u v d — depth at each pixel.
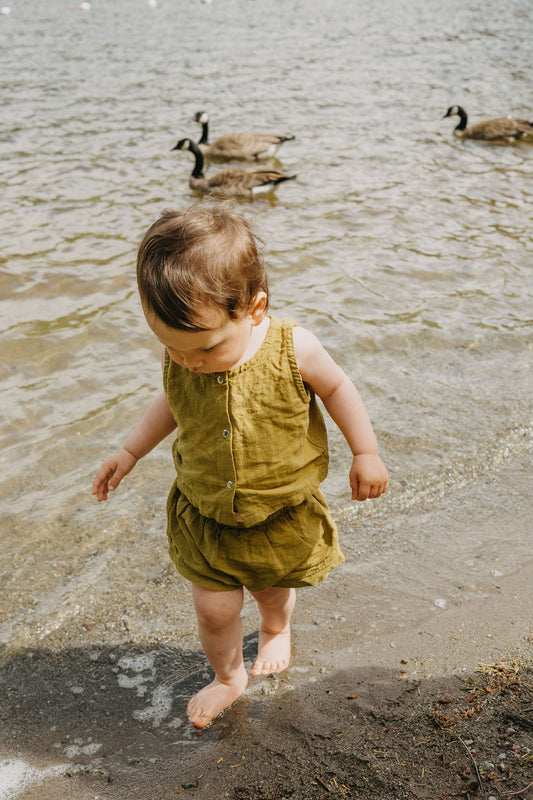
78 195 8.18
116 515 3.33
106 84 13.62
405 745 2.13
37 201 7.88
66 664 2.56
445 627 2.63
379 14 23.05
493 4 25.19
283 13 23.17
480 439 3.84
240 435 2.11
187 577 2.26
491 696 2.28
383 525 3.26
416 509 3.36
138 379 4.51
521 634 2.56
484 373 4.51
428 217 7.54
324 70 15.20
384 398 4.23
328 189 8.59
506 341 4.91
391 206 7.89
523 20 21.62
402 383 4.39
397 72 15.12
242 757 2.16
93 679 2.50
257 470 2.15
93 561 3.04
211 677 2.51
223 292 1.85
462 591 2.82
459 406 4.15
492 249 6.62
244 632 2.71
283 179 8.54
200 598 2.22
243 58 16.17
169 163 9.73
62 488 3.54
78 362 4.70
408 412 4.09
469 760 2.05
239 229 1.95
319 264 6.26
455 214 7.64
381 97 13.23
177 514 2.32
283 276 6.00
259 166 9.73
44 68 14.72
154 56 16.16
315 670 2.48
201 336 1.89
